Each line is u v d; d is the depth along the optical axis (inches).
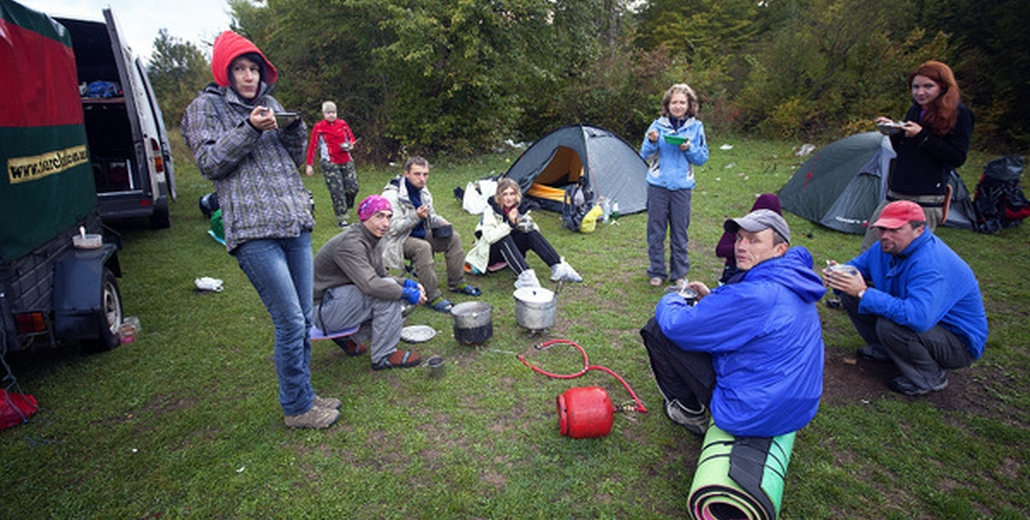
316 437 107.2
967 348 119.7
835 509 90.3
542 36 509.4
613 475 97.1
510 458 101.2
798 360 84.5
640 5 1088.8
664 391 108.0
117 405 119.6
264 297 97.0
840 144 281.4
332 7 482.9
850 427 111.7
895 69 570.9
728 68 745.0
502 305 175.5
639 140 617.0
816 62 602.2
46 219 128.2
